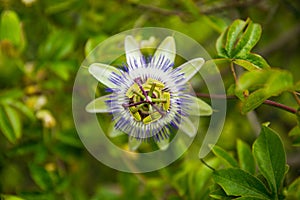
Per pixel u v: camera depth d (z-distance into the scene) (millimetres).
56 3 682
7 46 646
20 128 619
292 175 664
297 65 789
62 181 643
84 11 685
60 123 684
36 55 679
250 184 493
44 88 676
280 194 495
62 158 679
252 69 497
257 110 749
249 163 549
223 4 667
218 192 503
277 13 763
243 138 703
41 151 667
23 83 676
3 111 619
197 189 588
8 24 643
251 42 513
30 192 629
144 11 687
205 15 636
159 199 656
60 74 646
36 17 696
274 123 752
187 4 623
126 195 662
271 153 492
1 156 690
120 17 688
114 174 749
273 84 446
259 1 669
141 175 660
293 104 694
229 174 494
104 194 674
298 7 723
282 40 747
